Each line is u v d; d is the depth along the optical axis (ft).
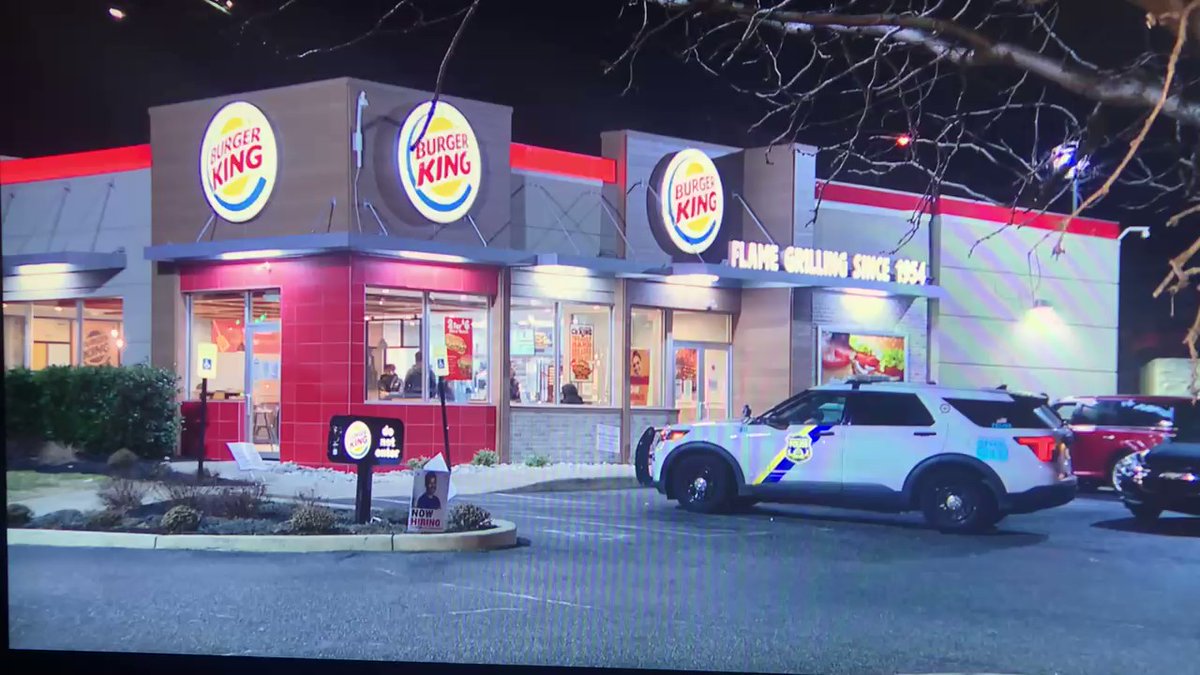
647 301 84.99
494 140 77.05
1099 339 107.86
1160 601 35.73
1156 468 54.08
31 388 69.72
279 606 31.96
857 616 32.55
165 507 48.73
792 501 54.65
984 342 101.19
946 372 98.94
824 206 92.07
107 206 80.33
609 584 36.65
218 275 74.95
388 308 73.31
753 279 84.74
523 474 71.15
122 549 41.63
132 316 78.59
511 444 77.87
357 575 37.09
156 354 77.10
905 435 52.34
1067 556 45.21
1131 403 73.05
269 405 74.64
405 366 74.13
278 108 72.90
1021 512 51.42
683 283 86.69
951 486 51.57
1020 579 39.60
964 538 50.06
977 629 31.17
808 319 90.68
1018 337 103.24
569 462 80.48
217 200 74.23
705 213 86.22
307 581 35.86
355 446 45.47
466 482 67.51
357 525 44.78
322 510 44.39
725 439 55.67
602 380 83.35
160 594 33.42
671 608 33.04
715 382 90.53
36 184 83.15
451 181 74.54
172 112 76.43
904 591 36.73
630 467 77.36
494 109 77.10
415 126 72.90
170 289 76.79
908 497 52.13
